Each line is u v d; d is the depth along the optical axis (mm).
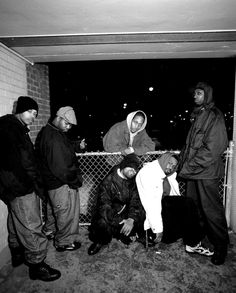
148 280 2342
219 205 2525
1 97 2564
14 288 2246
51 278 2334
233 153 3148
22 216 2211
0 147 2072
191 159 2541
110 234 2736
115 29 2312
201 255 2734
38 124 3637
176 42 2547
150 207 2633
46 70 3982
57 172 2500
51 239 3115
